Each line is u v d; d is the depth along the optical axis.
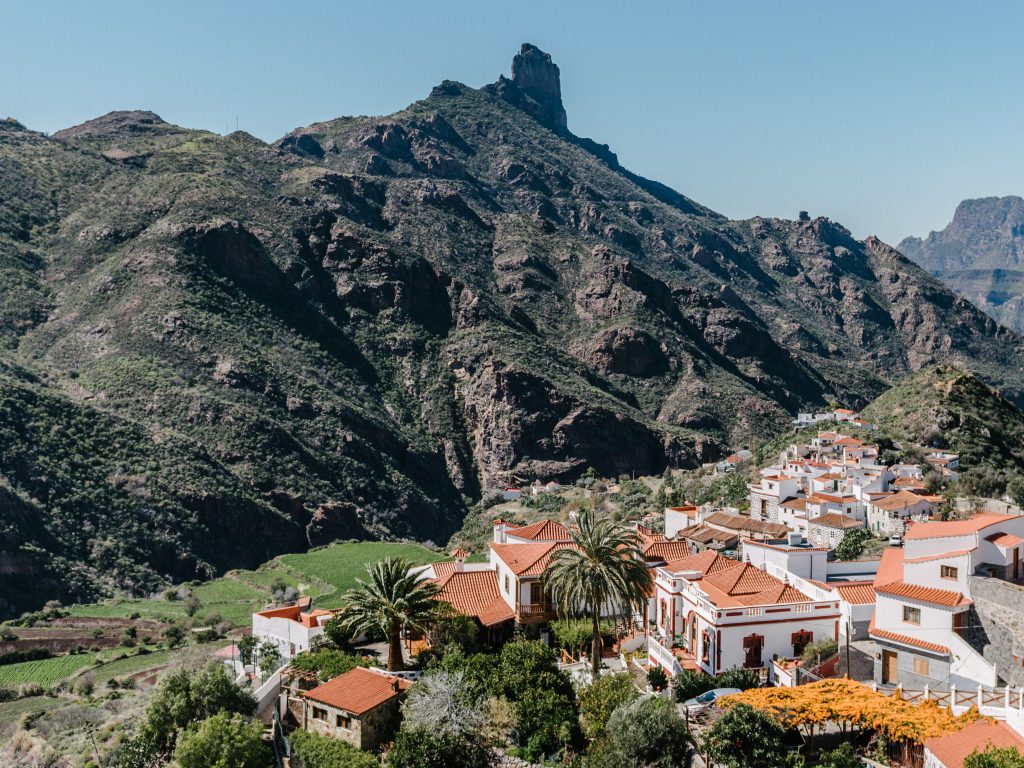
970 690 49.44
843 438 159.38
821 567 70.31
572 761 46.53
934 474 133.38
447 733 47.56
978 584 51.47
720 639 56.56
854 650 57.66
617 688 50.28
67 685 107.94
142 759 58.31
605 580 57.62
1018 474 147.00
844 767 39.84
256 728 53.84
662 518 140.88
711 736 42.47
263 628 77.00
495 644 67.25
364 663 60.31
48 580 152.75
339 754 48.72
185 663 97.31
